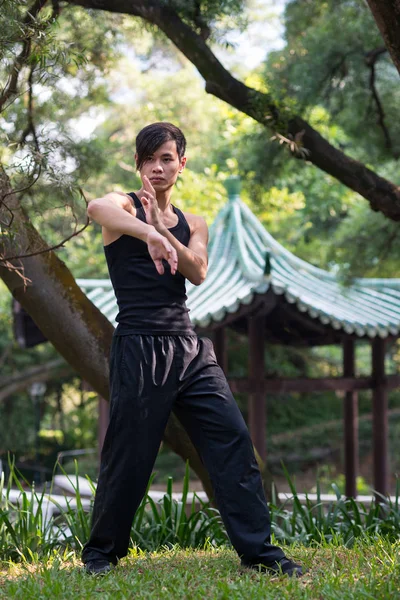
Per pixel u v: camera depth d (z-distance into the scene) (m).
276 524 5.01
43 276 5.14
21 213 4.99
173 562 3.74
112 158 15.39
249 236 9.20
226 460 3.38
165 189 3.51
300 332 9.38
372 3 4.29
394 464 18.12
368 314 8.67
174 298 3.46
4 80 4.35
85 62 4.25
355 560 3.68
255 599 2.98
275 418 17.86
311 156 6.34
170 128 3.52
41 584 3.35
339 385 8.67
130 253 3.44
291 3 8.98
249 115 6.27
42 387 19.11
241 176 9.62
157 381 3.38
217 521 4.94
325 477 17.16
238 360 16.70
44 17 4.24
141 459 3.40
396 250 10.38
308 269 9.20
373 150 9.75
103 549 3.55
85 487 9.78
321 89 8.78
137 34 7.84
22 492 4.71
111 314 8.53
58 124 4.38
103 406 8.92
